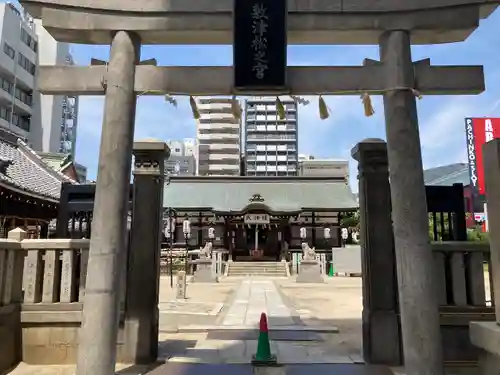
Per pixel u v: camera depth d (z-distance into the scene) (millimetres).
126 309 6746
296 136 84688
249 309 13211
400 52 5766
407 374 5227
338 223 40594
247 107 85750
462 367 6402
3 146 17812
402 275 5387
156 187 7129
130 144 5750
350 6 5859
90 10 5902
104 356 5164
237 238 40969
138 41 6043
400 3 5820
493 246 4191
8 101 46031
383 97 5945
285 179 44406
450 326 6512
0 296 6062
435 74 5801
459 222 7945
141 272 6859
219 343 8148
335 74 5797
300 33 6000
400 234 5461
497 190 4109
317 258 28078
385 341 6688
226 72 5820
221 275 31156
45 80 5895
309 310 12977
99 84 5887
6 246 6105
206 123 82438
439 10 5809
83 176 66812
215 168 81250
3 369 5988
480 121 26891
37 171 18219
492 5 5785
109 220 5434
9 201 13906
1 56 44156
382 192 7145
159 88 5816
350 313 12281
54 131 53000
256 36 5672
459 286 6602
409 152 5582
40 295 6750
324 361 6828
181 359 6906
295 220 40594
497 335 3836
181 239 39688
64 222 8367
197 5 5863
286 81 5648
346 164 77000
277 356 7145
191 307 13391
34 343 6484
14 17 46406
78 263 6883
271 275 32188
